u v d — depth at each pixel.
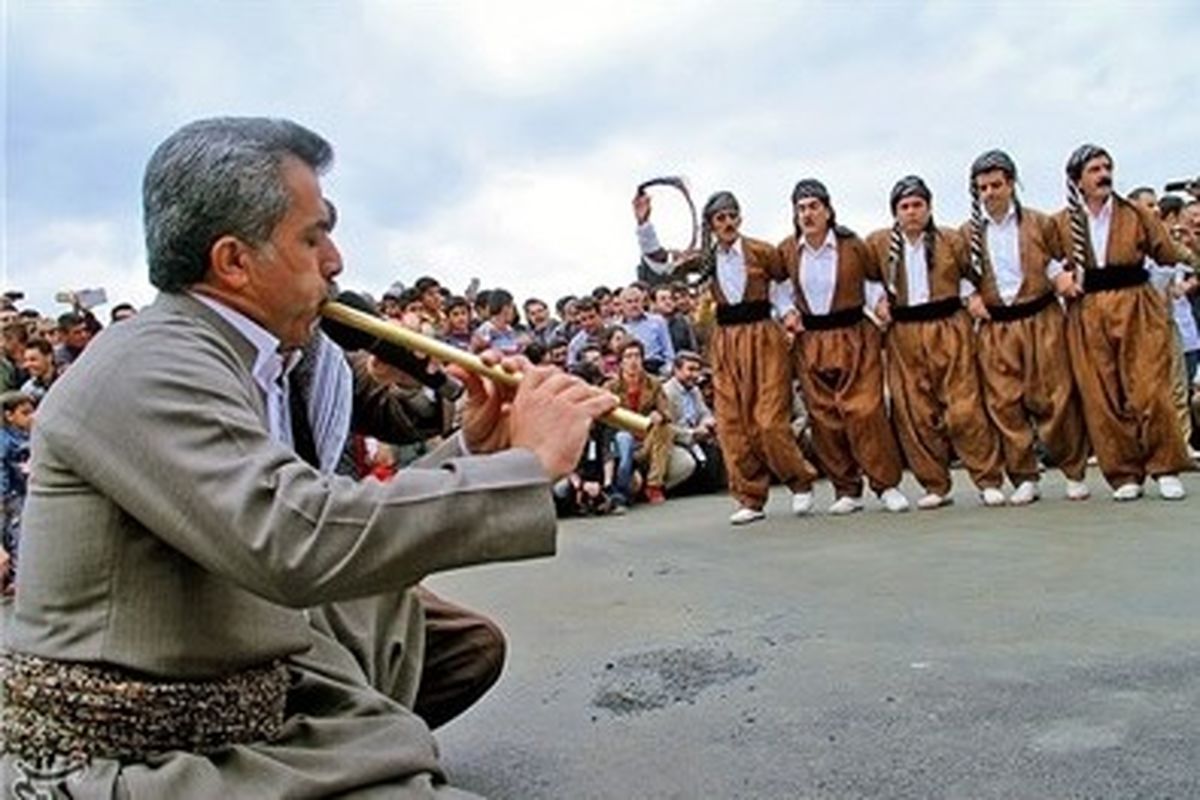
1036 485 5.94
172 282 1.49
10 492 4.41
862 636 3.33
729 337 6.20
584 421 1.47
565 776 2.39
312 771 1.48
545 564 5.18
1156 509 5.29
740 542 5.44
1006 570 4.13
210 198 1.45
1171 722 2.43
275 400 1.58
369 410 2.27
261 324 1.51
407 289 8.10
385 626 2.05
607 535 6.14
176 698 1.43
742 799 2.19
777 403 6.13
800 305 6.14
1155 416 5.55
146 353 1.39
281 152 1.49
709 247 6.19
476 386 1.74
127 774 1.38
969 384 5.95
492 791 2.33
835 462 6.23
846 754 2.38
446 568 1.37
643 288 9.52
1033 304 5.79
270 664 1.55
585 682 3.08
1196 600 3.46
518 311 9.64
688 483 8.18
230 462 1.33
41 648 1.41
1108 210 5.58
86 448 1.36
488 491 1.37
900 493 6.25
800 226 6.08
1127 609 3.41
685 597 4.11
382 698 1.68
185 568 1.43
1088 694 2.65
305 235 1.50
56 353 7.31
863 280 6.11
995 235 5.84
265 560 1.29
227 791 1.40
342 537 1.30
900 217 5.98
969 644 3.15
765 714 2.69
